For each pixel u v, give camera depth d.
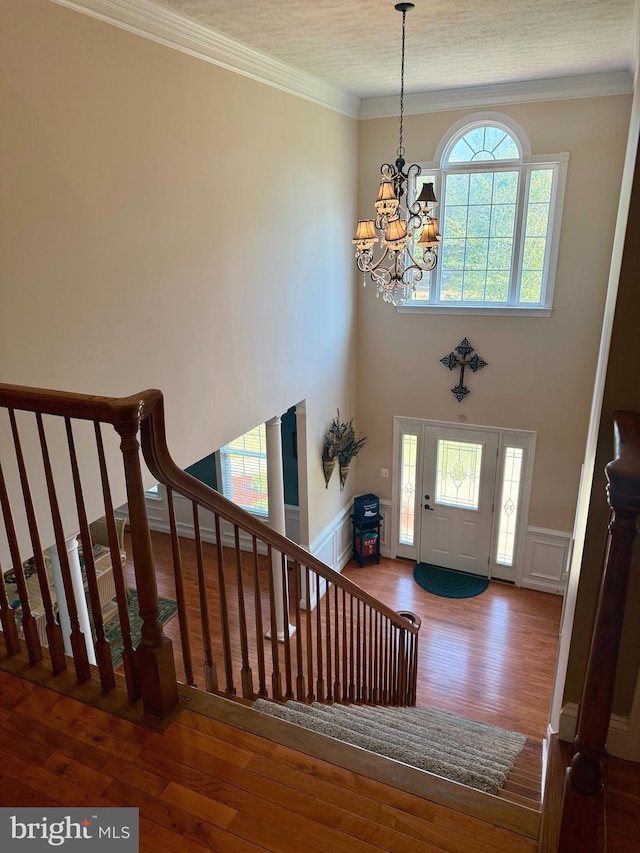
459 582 7.35
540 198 6.16
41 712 1.99
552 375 6.46
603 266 5.97
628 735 2.10
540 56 4.82
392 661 4.47
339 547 7.54
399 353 7.10
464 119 6.14
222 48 4.09
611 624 1.32
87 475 3.46
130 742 1.89
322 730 2.52
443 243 6.66
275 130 4.90
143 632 1.92
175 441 4.17
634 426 1.61
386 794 1.75
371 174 6.66
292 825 1.66
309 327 5.93
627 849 1.81
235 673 5.31
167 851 1.58
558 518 6.85
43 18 2.84
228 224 4.44
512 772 3.13
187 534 8.32
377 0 3.49
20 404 1.79
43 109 2.91
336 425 6.79
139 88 3.46
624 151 5.63
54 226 3.06
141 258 3.65
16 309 2.92
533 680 5.77
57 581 3.57
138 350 3.73
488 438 6.95
